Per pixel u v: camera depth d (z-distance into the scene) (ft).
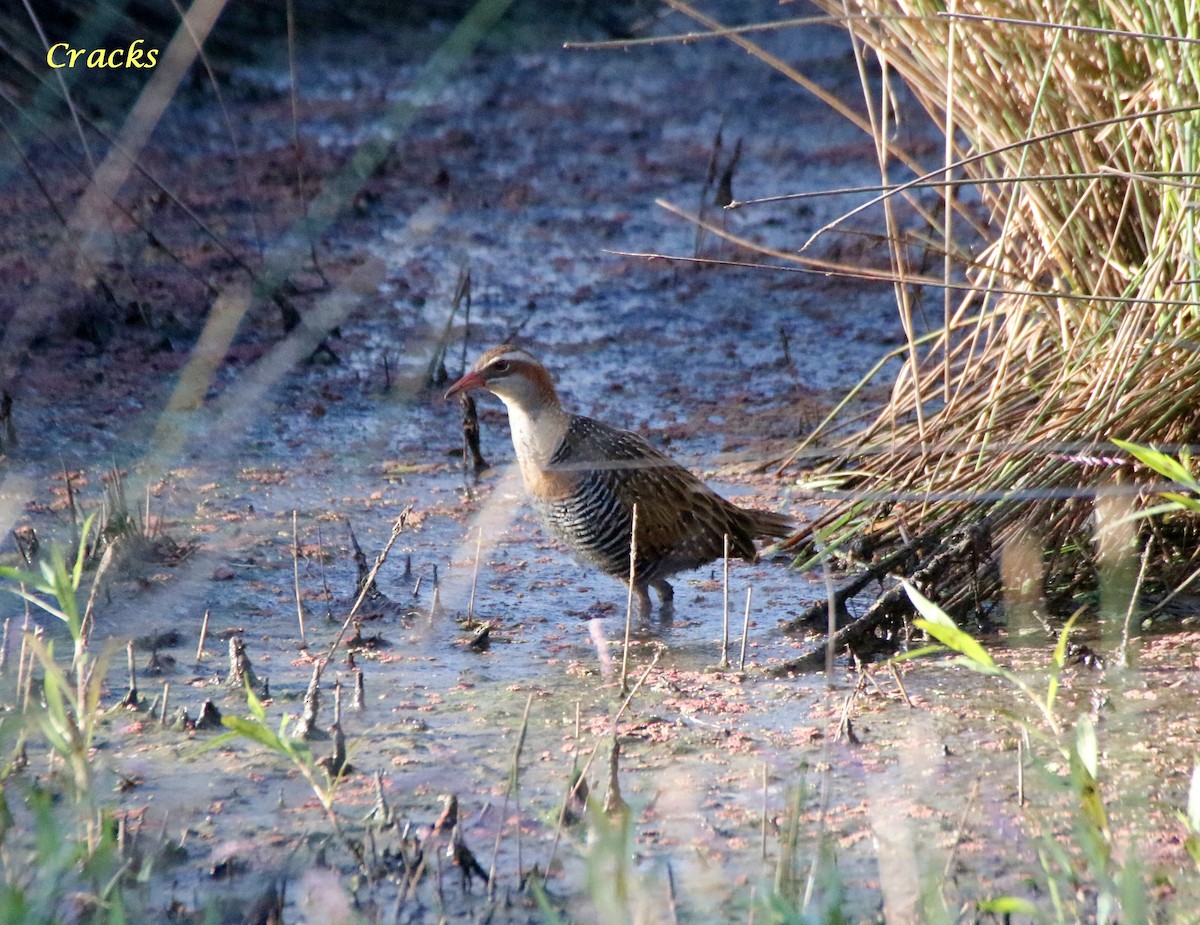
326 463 45.83
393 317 58.75
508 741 29.84
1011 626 35.60
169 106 80.59
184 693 31.73
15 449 44.96
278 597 37.35
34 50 69.97
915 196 73.92
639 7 104.99
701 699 31.99
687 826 26.35
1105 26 34.60
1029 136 33.78
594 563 38.06
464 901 23.73
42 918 21.21
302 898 23.79
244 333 55.77
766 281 64.44
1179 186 30.30
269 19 94.94
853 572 38.91
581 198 75.36
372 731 30.14
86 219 54.54
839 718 30.89
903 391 43.39
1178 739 29.60
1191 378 34.91
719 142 71.77
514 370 36.70
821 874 23.81
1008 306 39.22
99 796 26.99
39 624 34.35
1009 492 34.94
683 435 48.39
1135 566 36.50
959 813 26.81
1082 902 23.61
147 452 45.21
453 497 44.29
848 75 97.55
